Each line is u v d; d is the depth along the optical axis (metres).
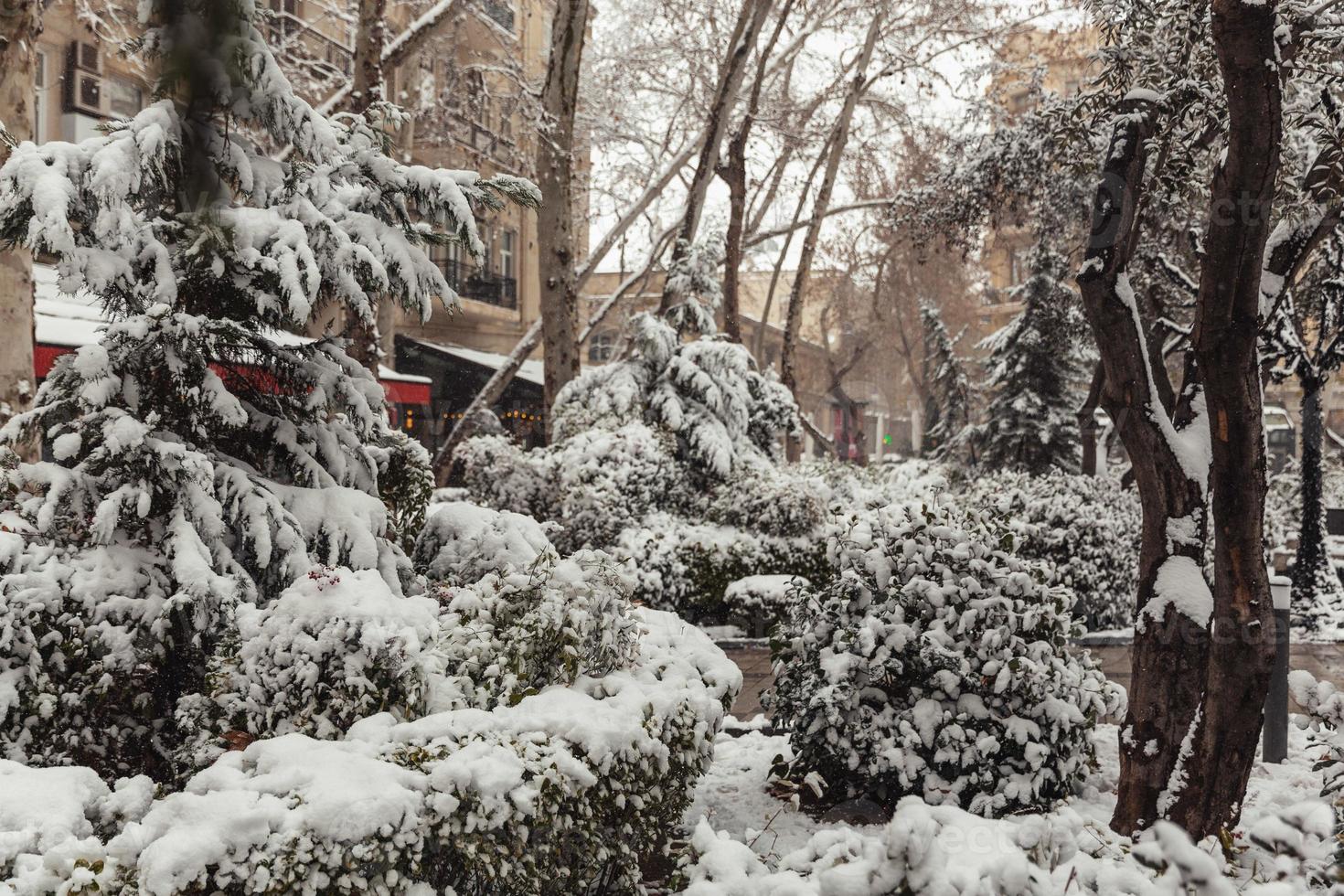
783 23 15.55
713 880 2.46
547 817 2.77
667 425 12.04
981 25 19.83
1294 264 3.92
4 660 3.50
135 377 4.38
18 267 6.58
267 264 4.21
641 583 8.95
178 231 4.35
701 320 13.69
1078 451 18.06
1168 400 4.88
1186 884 1.80
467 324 27.41
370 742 2.85
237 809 2.28
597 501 10.19
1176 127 4.59
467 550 5.52
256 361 4.80
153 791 2.69
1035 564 4.65
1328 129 4.12
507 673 3.44
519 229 28.52
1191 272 9.11
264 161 4.61
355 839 2.29
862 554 4.68
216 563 4.11
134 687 3.80
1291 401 28.75
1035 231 16.33
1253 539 3.54
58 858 2.19
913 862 2.02
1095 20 5.83
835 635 4.61
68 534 4.02
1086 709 4.56
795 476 11.31
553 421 12.87
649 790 3.25
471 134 19.31
